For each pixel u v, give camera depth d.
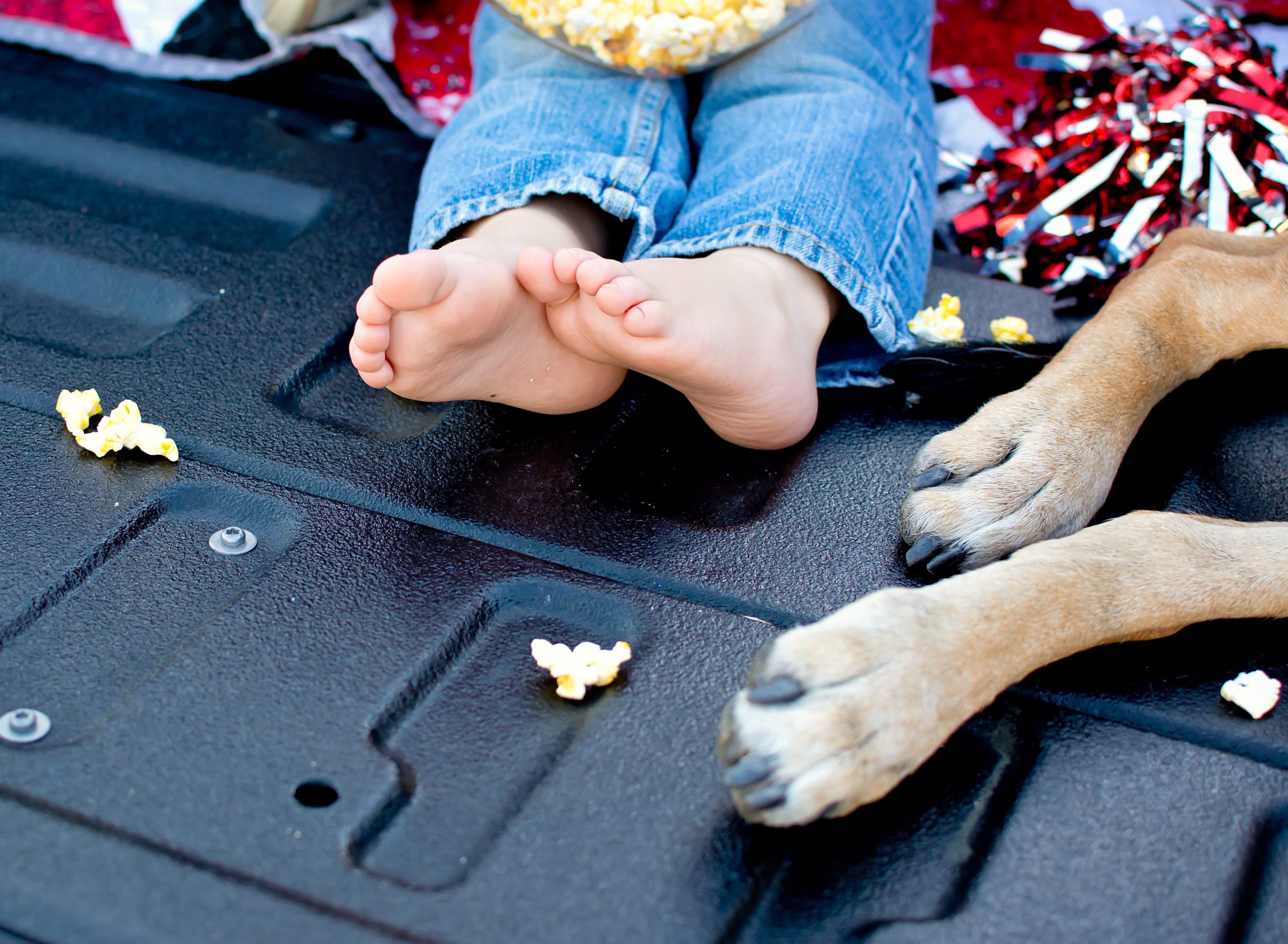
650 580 1.04
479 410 1.13
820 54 1.20
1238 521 1.09
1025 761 0.98
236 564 1.04
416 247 1.13
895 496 1.10
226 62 1.43
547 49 1.20
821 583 1.05
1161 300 1.12
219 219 1.30
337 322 1.20
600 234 1.15
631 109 1.16
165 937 0.89
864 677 0.92
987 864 0.94
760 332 1.04
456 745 0.97
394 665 1.00
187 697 0.97
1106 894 0.93
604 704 0.99
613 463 1.11
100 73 1.43
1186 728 1.00
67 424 1.10
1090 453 1.06
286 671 0.99
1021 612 0.97
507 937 0.90
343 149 1.37
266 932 0.90
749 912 0.92
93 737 0.96
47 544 1.04
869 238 1.13
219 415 1.12
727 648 1.01
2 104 1.38
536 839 0.94
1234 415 1.17
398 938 0.90
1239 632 1.04
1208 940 0.92
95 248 1.25
